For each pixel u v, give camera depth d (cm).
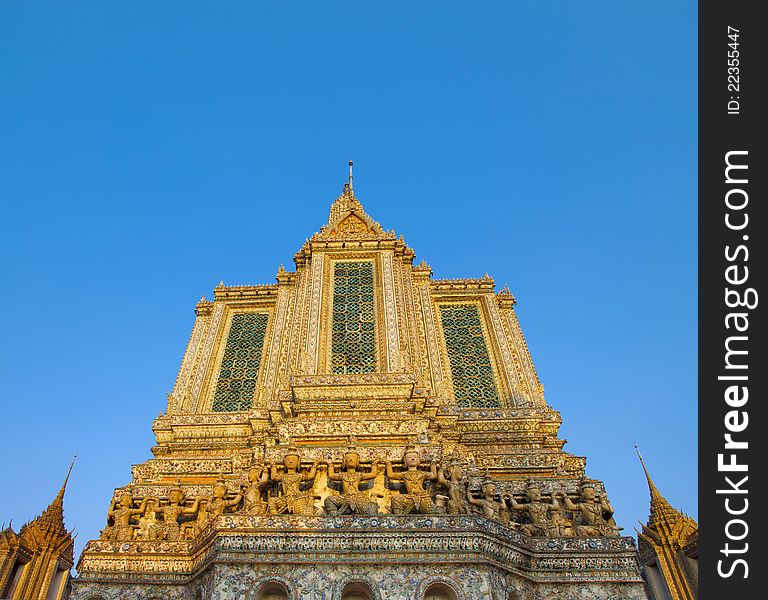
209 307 3062
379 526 1585
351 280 2767
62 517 2377
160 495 1991
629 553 1736
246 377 2734
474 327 2938
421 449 1844
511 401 2605
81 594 1711
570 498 1967
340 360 2442
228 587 1496
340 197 3281
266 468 1828
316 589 1495
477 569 1524
